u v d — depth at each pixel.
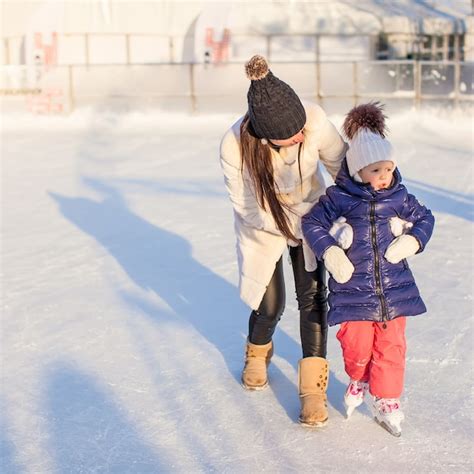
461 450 3.13
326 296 3.53
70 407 3.70
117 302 5.30
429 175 9.73
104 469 3.11
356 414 3.50
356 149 3.14
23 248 6.91
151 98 18.14
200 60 19.97
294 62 17.36
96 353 4.39
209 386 3.87
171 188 9.56
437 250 6.25
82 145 13.84
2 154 12.94
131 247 6.79
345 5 20.64
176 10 20.86
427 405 3.54
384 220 3.19
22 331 4.79
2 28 21.41
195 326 4.78
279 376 3.96
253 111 3.14
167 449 3.26
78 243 7.02
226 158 3.40
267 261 3.56
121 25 20.78
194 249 6.62
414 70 16.39
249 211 3.51
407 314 3.17
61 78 17.97
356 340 3.26
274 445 3.25
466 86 15.97
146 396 3.79
